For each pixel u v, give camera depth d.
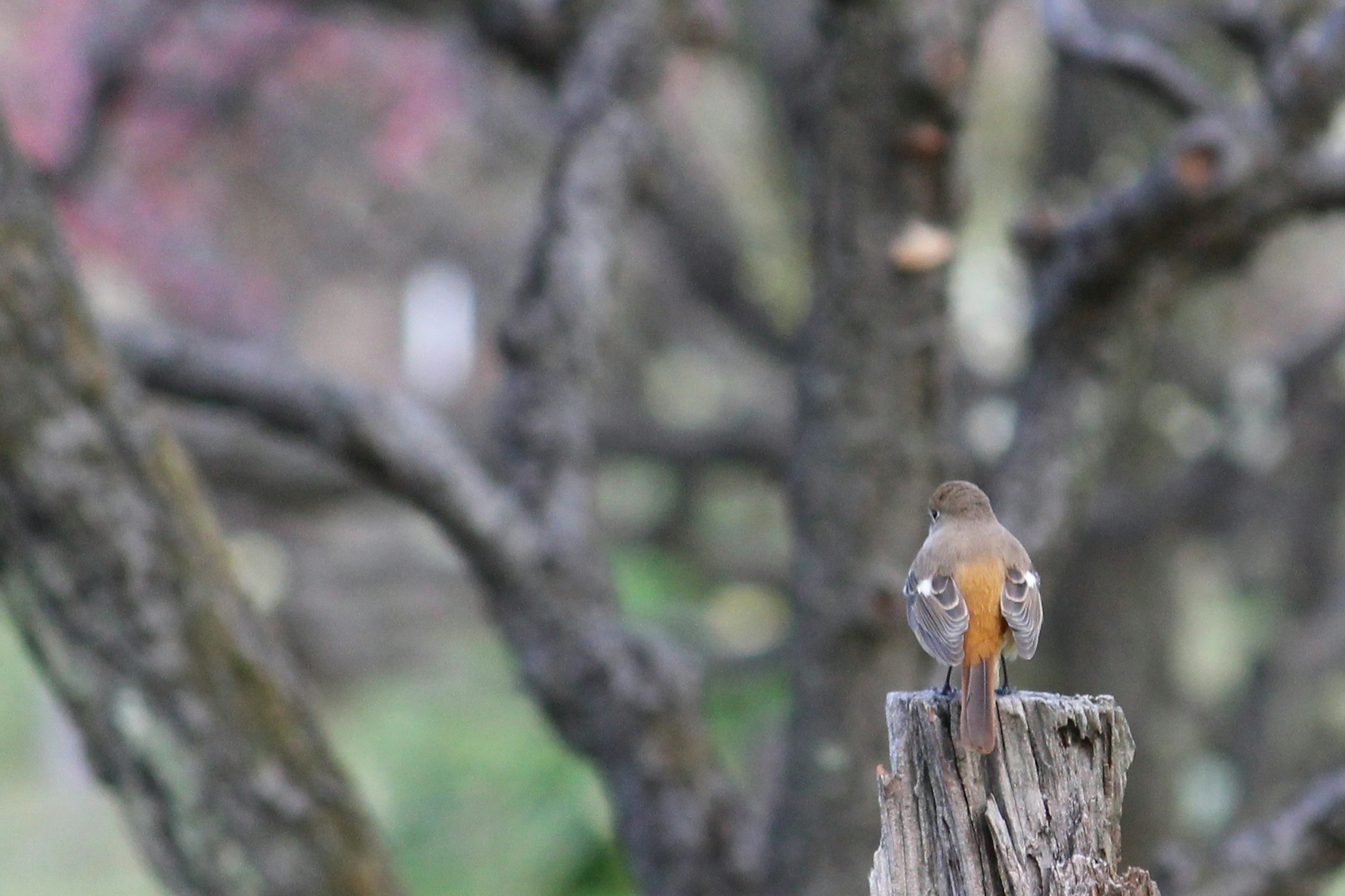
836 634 8.98
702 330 26.64
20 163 7.30
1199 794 25.73
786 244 23.06
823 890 9.06
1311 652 22.58
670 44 10.73
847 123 8.57
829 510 8.96
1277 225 9.28
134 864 23.30
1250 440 23.06
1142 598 18.42
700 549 26.88
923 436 8.91
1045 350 9.75
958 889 5.12
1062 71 17.48
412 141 18.50
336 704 27.73
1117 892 5.02
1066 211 16.84
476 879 15.80
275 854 7.76
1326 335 21.69
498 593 9.41
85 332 7.41
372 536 29.62
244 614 7.85
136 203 17.84
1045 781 5.13
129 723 7.58
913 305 8.71
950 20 8.39
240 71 17.77
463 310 26.84
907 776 5.23
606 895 15.70
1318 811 8.68
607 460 20.11
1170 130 17.72
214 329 18.77
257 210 20.00
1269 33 10.20
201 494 7.87
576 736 9.50
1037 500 9.41
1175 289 9.56
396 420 9.05
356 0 15.48
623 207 10.33
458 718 17.81
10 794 28.14
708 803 9.33
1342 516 24.42
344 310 26.08
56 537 7.35
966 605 6.25
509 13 11.53
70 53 16.20
